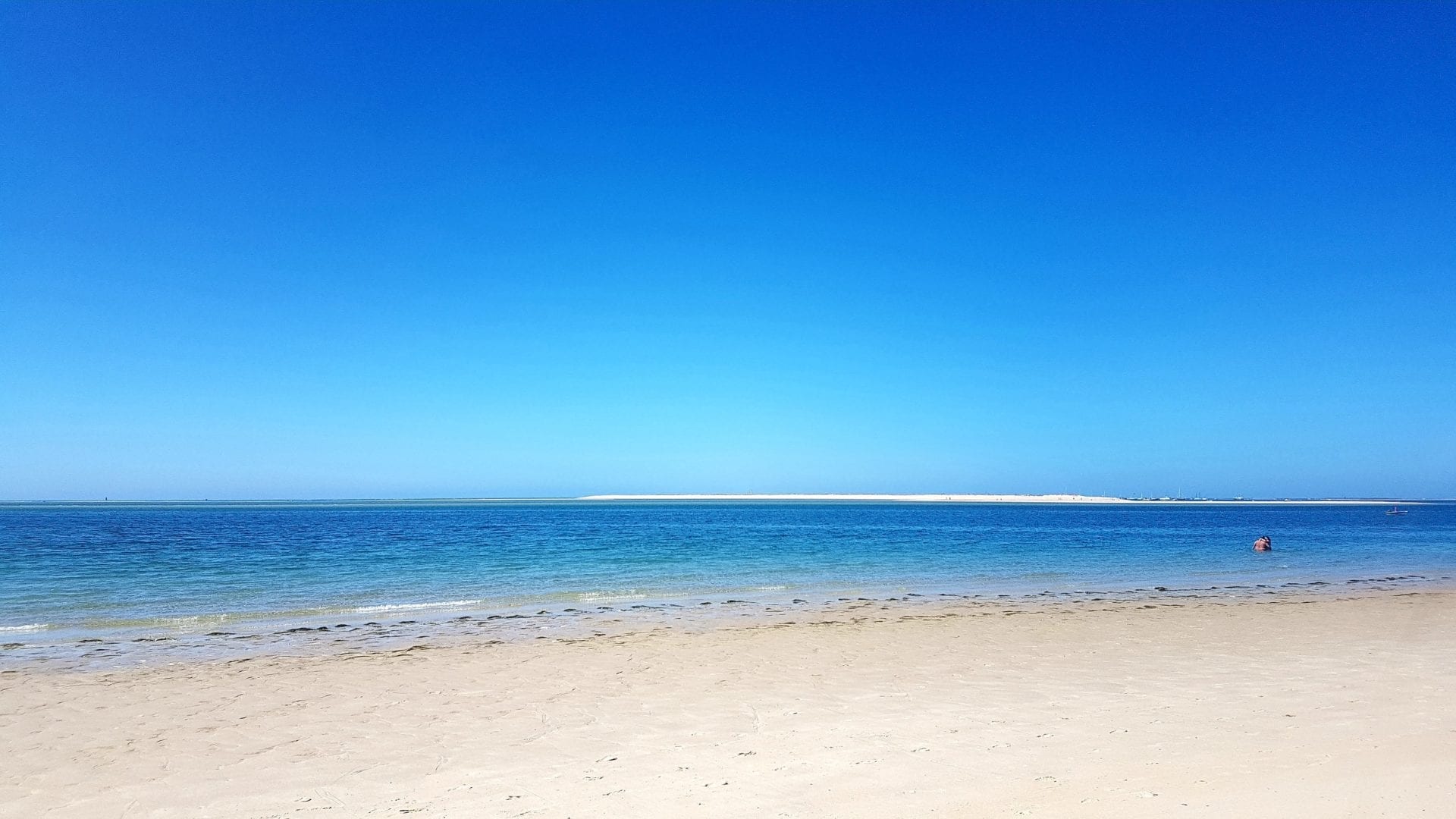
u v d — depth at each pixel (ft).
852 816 20.35
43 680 40.52
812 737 28.48
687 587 84.02
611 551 133.80
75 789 24.49
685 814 21.03
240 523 257.34
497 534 193.06
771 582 89.15
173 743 29.25
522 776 24.91
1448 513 469.16
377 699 35.81
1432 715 29.14
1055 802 20.63
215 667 43.60
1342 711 30.27
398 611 66.28
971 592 80.12
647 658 45.11
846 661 43.98
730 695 35.81
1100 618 60.34
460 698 35.96
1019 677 39.09
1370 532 227.61
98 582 86.02
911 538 180.65
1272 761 23.49
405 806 22.47
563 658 45.32
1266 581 90.53
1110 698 34.12
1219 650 46.24
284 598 74.33
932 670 41.09
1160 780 22.04
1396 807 19.19
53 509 543.39
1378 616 60.75
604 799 22.53
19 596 74.79
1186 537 196.13
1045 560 120.88
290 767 26.37
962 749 26.32
